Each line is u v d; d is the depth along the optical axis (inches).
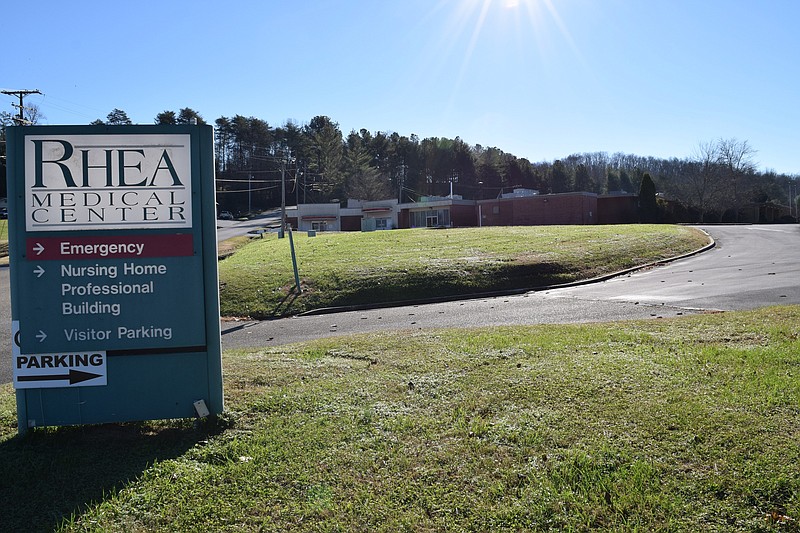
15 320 207.3
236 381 258.7
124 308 211.8
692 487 151.9
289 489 162.4
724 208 2773.1
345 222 2682.1
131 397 211.9
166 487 164.4
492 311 524.4
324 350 327.9
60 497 161.3
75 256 209.3
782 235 1196.5
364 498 156.9
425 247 979.9
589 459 167.5
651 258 867.4
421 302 652.7
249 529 144.8
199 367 215.0
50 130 208.4
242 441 193.6
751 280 605.0
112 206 211.2
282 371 276.5
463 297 666.2
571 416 200.8
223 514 151.1
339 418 210.7
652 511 143.7
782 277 609.6
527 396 223.0
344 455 180.7
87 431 209.0
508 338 335.9
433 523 144.7
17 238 207.0
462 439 188.5
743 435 176.6
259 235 2048.5
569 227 1326.3
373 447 186.1
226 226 2878.9
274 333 492.1
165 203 213.9
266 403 227.0
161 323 213.3
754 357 258.8
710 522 139.1
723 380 228.5
